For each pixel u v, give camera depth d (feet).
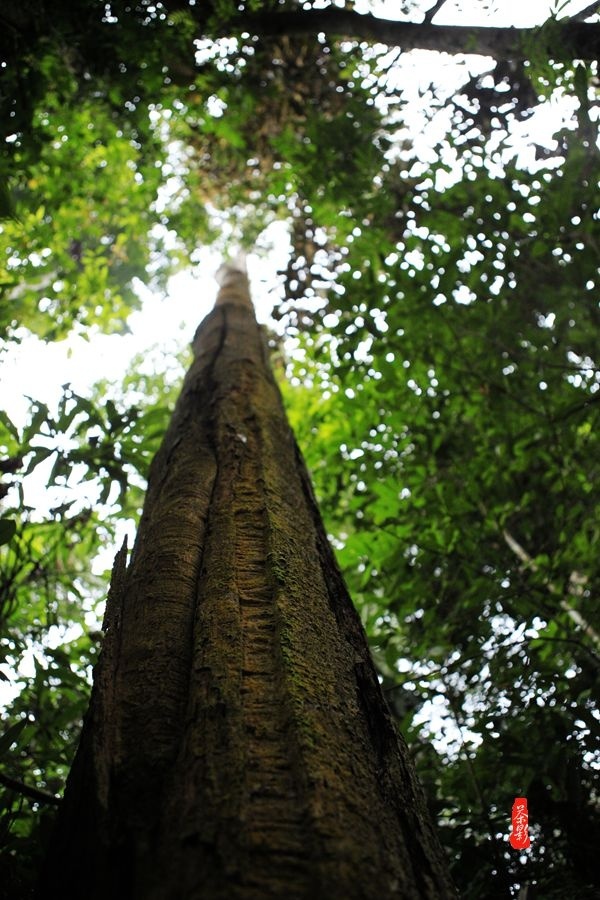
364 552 14.67
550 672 10.36
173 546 6.84
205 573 6.39
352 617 6.71
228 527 7.11
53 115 17.57
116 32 14.02
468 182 14.06
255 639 5.38
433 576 13.39
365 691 5.61
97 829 3.93
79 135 18.56
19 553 11.66
